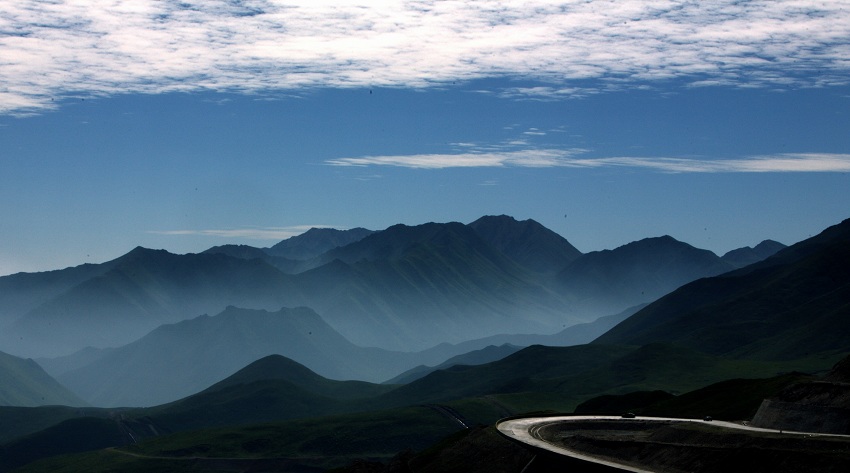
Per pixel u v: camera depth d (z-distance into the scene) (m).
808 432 147.50
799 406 153.25
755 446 138.25
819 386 156.00
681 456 149.00
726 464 139.12
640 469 148.25
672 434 162.50
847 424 143.12
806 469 127.75
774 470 130.75
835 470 124.62
